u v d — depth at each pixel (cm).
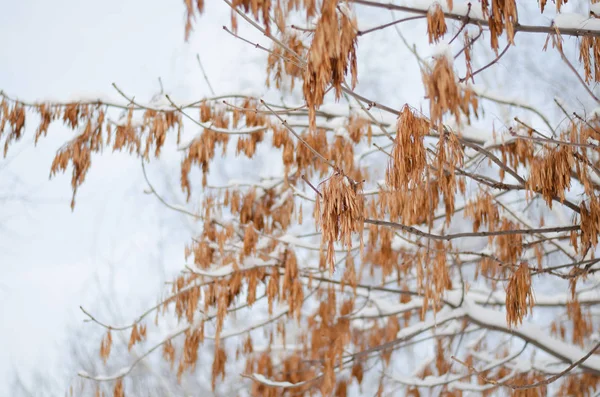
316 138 542
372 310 662
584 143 351
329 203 292
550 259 733
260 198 626
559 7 313
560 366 716
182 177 552
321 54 257
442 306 650
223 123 545
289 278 533
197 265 576
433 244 593
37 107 508
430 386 638
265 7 252
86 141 505
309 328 694
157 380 1204
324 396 620
